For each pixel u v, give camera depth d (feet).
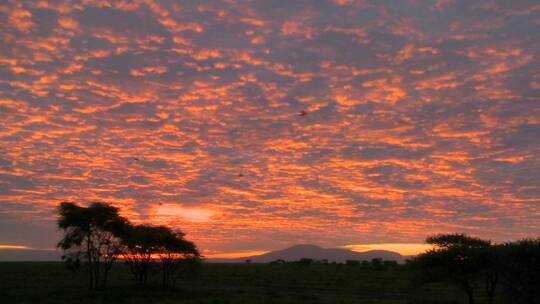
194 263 215.31
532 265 123.95
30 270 325.21
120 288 193.26
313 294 184.85
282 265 578.25
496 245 137.69
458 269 138.82
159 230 211.61
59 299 149.38
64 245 195.52
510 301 130.00
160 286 209.15
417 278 148.87
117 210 206.39
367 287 220.64
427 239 157.17
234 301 136.36
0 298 148.56
